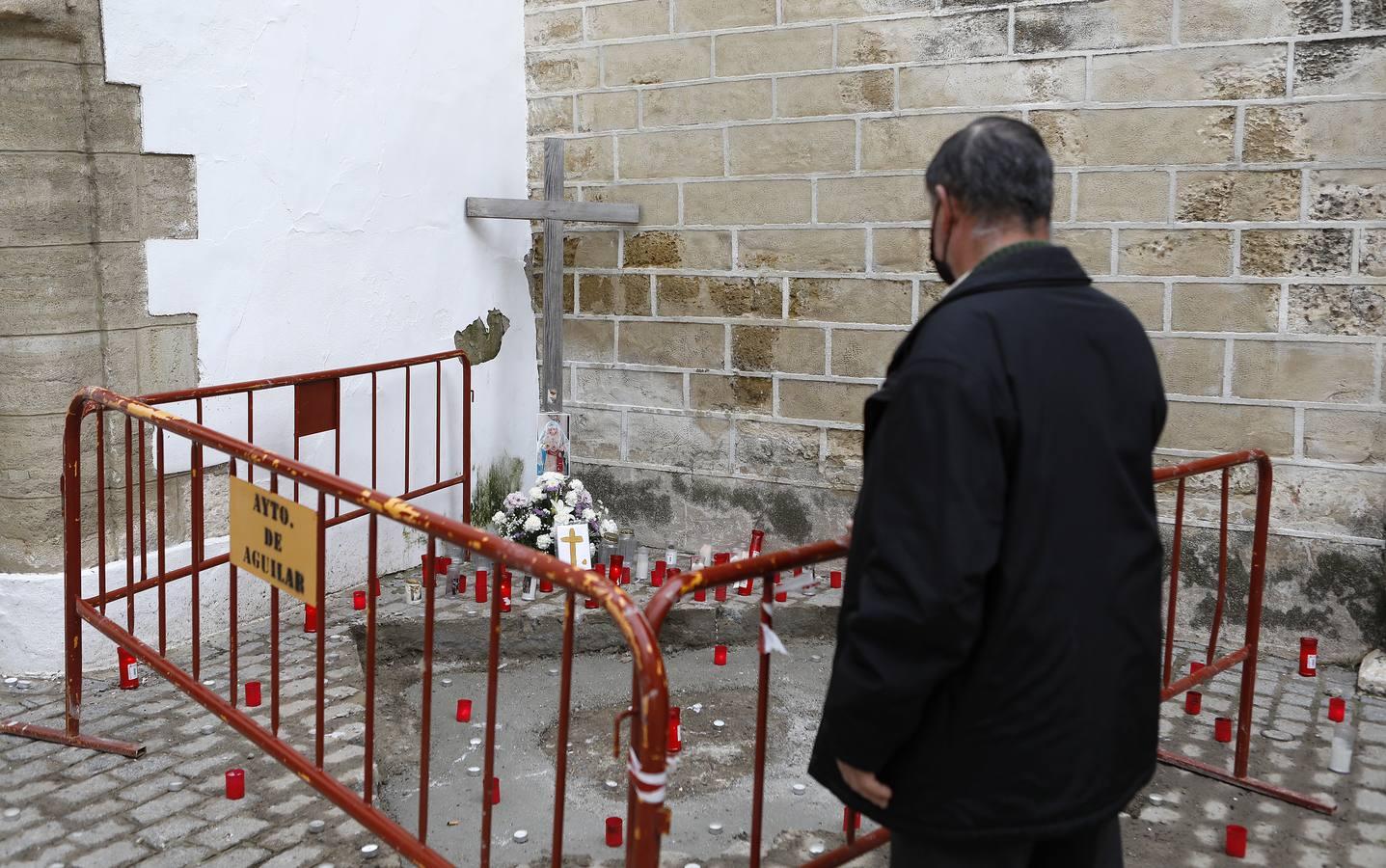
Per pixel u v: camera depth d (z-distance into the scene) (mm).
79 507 3951
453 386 6559
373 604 2859
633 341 6742
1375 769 4094
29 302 4523
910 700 1858
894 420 1894
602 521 6246
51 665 4633
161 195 4914
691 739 4449
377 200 5980
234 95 5188
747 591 5906
